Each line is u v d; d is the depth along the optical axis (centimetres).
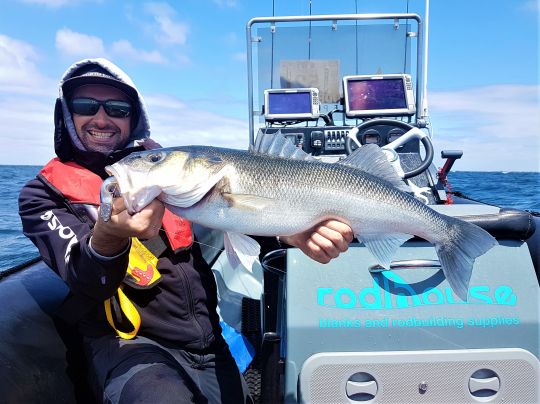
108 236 75
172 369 88
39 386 93
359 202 87
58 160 105
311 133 185
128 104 111
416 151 165
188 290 100
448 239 87
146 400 80
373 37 213
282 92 194
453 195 222
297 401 86
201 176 82
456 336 87
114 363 90
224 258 186
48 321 105
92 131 107
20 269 126
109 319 94
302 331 87
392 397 85
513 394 85
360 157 92
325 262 88
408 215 88
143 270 94
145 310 98
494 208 103
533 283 90
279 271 101
